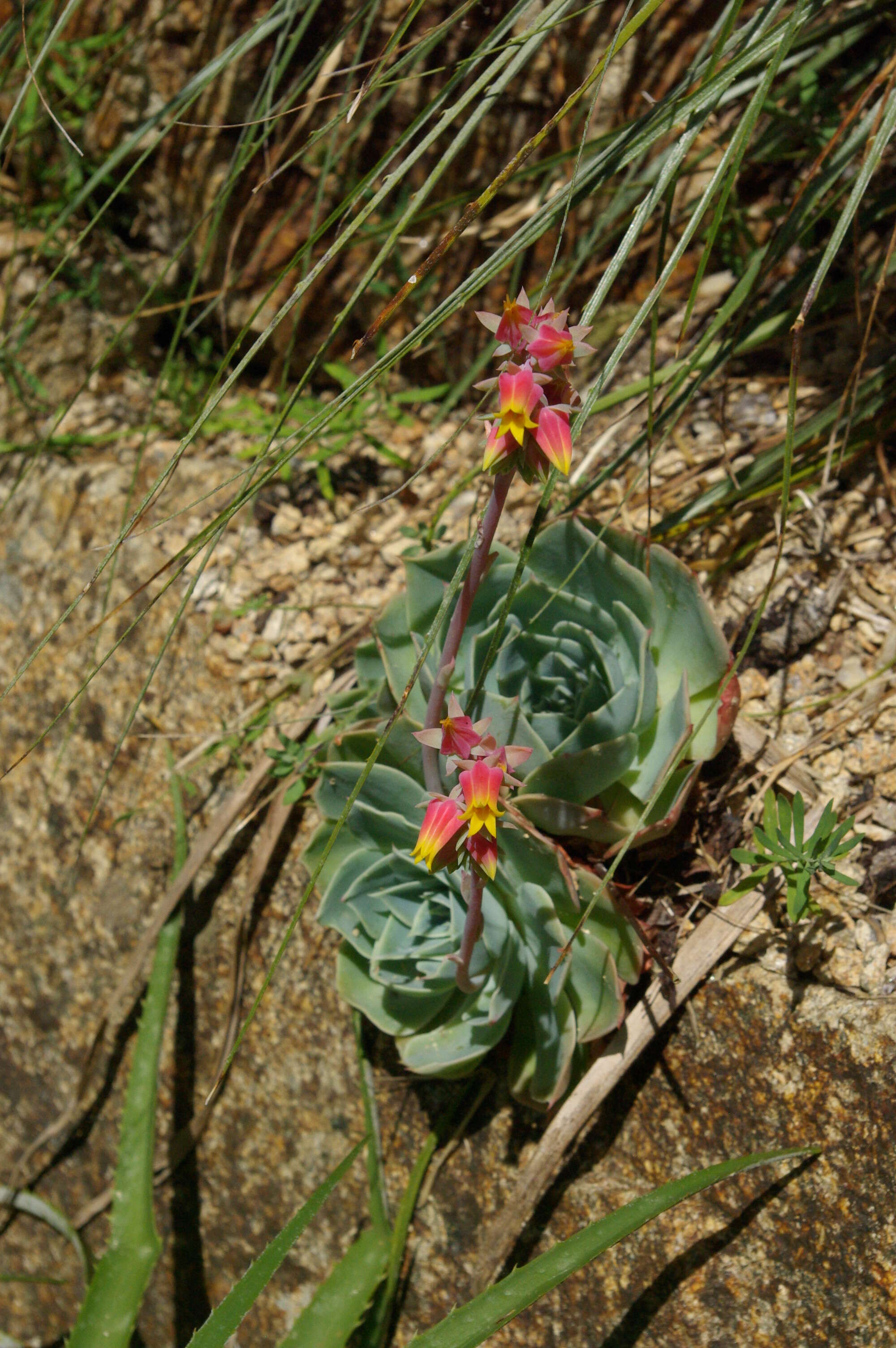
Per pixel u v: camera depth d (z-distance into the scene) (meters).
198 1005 0.91
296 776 0.86
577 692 0.81
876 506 0.86
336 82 0.95
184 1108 0.91
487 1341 0.81
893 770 0.81
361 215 0.69
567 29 0.92
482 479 0.92
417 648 0.80
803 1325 0.76
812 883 0.79
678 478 0.90
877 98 0.87
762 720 0.84
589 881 0.77
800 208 0.81
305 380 0.71
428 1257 0.83
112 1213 0.84
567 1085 0.79
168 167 1.05
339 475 1.00
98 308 1.11
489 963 0.79
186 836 0.91
